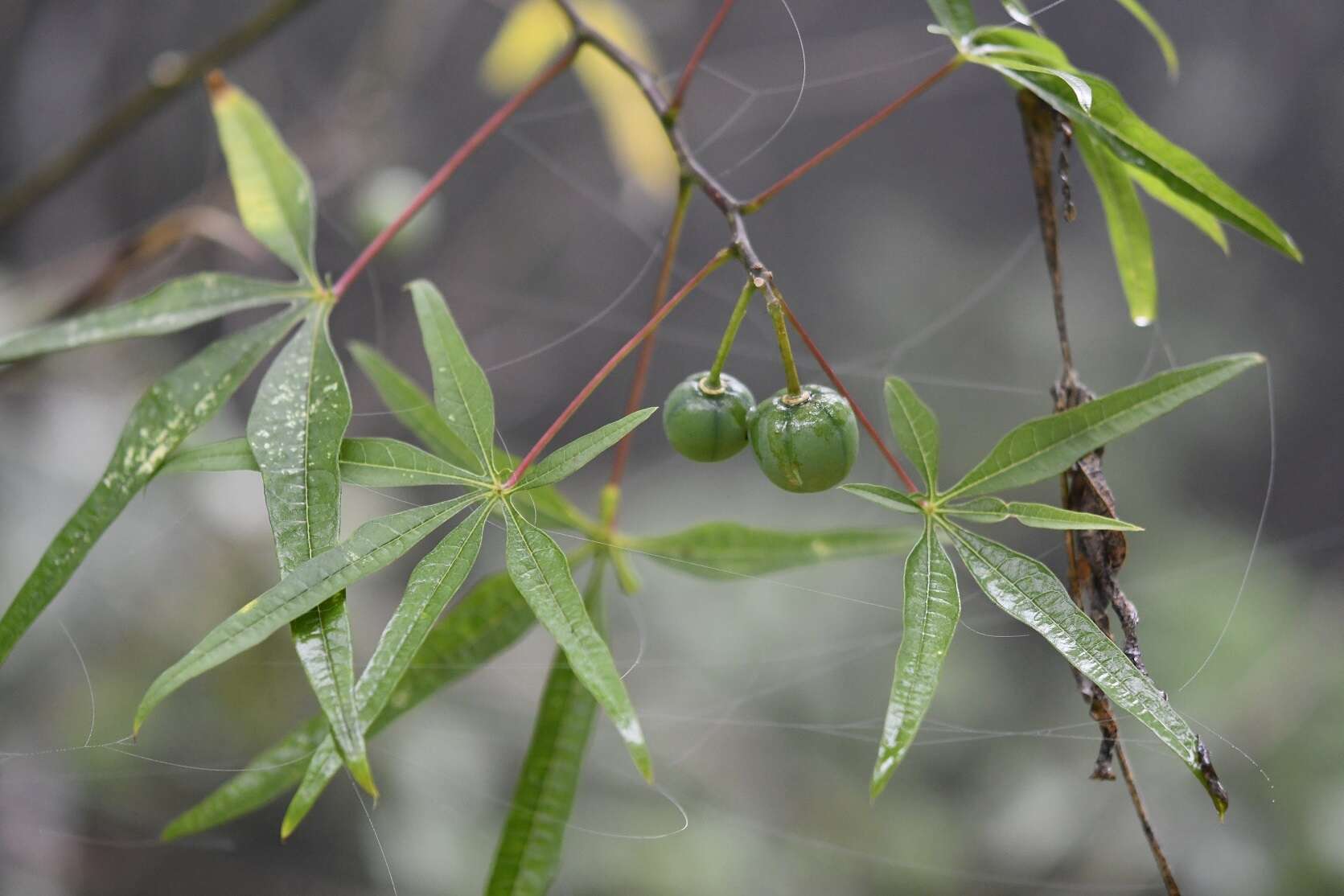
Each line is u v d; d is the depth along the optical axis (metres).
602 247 1.69
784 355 0.50
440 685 0.53
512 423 1.66
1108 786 0.93
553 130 1.71
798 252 1.82
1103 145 0.52
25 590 0.49
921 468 0.49
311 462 0.49
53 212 0.94
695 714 1.05
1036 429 0.50
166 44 1.23
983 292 1.41
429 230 0.74
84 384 0.88
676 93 0.53
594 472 1.67
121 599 0.85
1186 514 1.25
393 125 1.09
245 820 0.95
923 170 1.84
